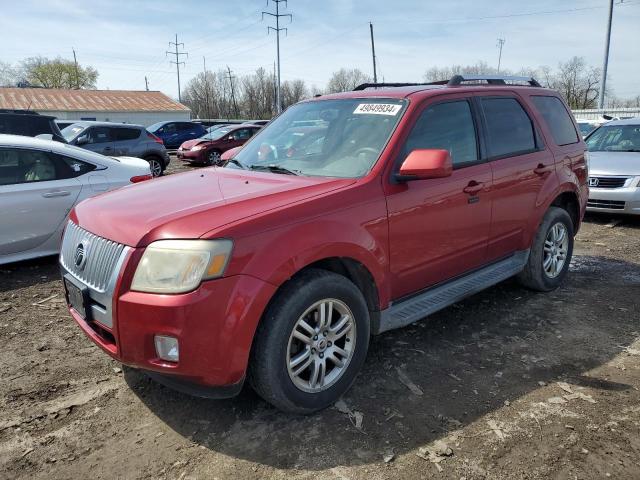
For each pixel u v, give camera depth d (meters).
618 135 8.86
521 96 4.55
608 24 29.55
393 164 3.27
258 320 2.54
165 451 2.63
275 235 2.62
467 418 2.88
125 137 14.27
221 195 3.00
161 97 51.03
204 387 2.57
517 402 3.03
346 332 3.01
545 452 2.58
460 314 4.35
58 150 5.80
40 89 46.62
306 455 2.58
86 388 3.23
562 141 4.92
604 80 30.28
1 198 5.25
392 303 3.40
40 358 3.62
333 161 3.45
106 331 2.72
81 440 2.72
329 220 2.85
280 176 3.40
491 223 4.00
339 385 2.99
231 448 2.65
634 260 5.98
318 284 2.78
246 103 80.31
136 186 3.59
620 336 3.92
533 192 4.39
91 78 78.00
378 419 2.88
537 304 4.57
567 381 3.27
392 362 3.53
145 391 3.19
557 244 4.88
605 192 7.67
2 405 3.04
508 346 3.76
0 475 2.46
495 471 2.46
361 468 2.48
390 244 3.20
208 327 2.44
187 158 18.92
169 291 2.44
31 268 5.71
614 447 2.61
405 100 3.59
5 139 5.50
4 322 4.25
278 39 48.22
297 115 4.18
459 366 3.47
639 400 3.04
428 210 3.42
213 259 2.44
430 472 2.45
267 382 2.66
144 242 2.56
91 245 2.84
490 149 4.04
